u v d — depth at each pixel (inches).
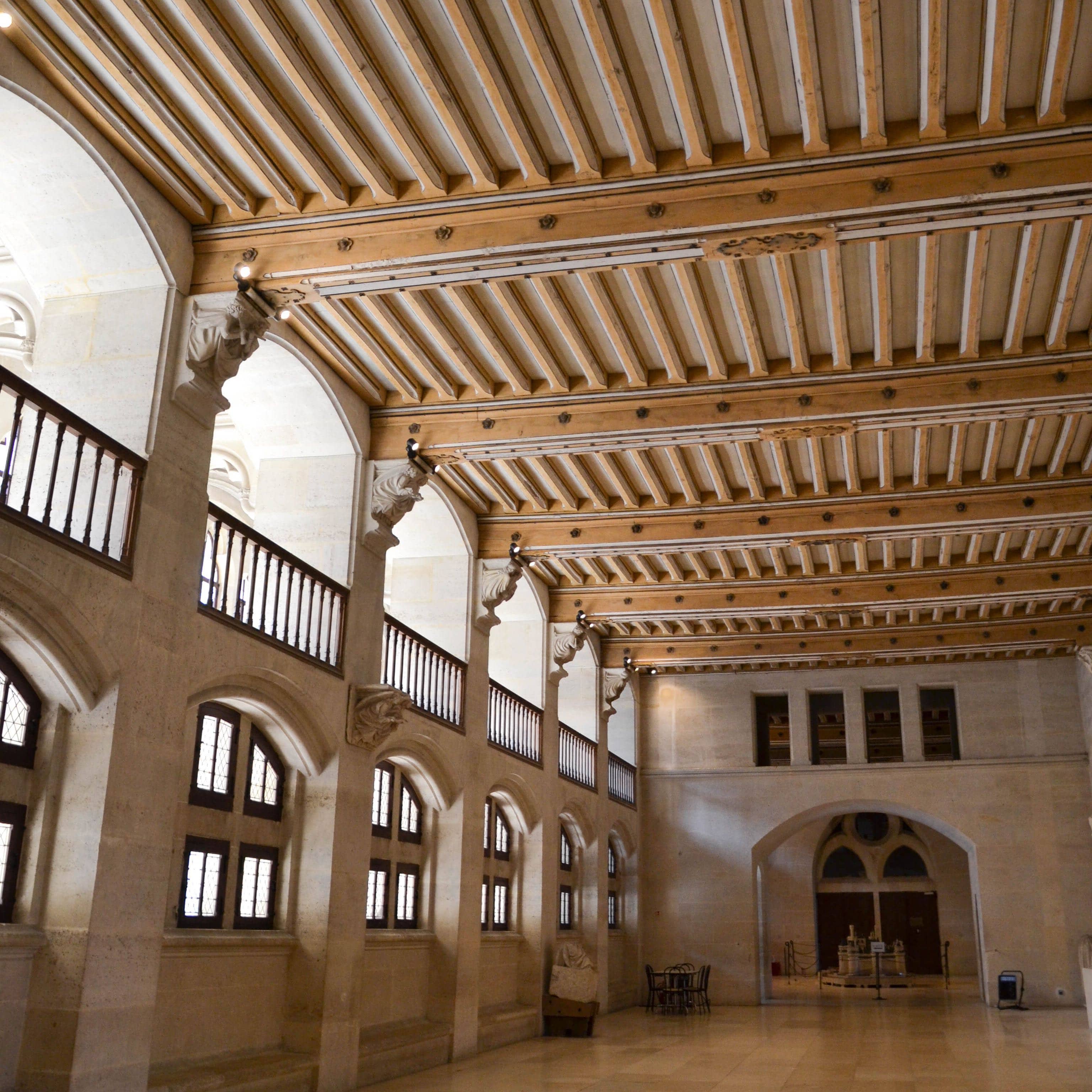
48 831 300.4
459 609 583.5
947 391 440.5
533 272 353.7
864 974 1219.9
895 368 437.4
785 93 305.0
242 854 398.9
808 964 1254.9
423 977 530.9
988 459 517.3
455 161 336.2
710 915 896.9
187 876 367.6
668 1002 837.2
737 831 910.4
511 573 589.3
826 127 315.6
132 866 309.9
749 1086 444.5
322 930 411.8
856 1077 470.9
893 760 900.6
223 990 373.4
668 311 413.4
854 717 909.8
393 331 416.5
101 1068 291.7
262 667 382.0
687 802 925.8
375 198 346.6
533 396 470.9
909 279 388.5
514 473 546.0
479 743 581.3
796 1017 768.9
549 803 689.0
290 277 358.0
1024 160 310.5
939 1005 865.5
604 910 799.1
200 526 356.5
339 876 422.9
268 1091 367.6
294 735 411.8
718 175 326.0
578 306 411.2
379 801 513.0
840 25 279.9
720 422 459.8
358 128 320.2
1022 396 432.8
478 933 565.6
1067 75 286.5
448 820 553.6
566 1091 427.2
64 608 290.2
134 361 348.5
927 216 322.3
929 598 703.7
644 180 331.0
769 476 561.6
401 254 350.3
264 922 409.7
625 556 639.1
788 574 705.0
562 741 746.2
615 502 593.6
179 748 334.3
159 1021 340.5
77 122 313.0
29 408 345.4
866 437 514.6
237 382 447.8
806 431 458.3
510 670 709.3
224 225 361.4
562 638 717.9
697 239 336.8
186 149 328.5
